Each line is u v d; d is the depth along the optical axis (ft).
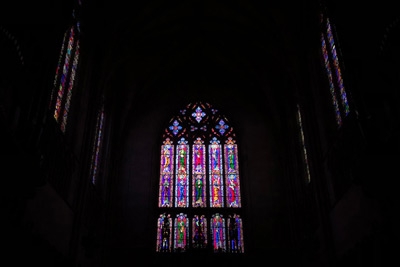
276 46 93.86
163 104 115.34
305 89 84.12
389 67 45.98
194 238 90.68
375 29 50.16
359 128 48.85
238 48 107.04
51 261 58.03
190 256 87.92
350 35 52.39
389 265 47.52
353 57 50.85
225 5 94.38
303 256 86.79
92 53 84.94
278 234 95.81
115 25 88.89
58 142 63.52
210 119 114.01
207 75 118.01
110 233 93.81
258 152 107.34
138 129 110.83
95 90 84.17
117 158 102.53
